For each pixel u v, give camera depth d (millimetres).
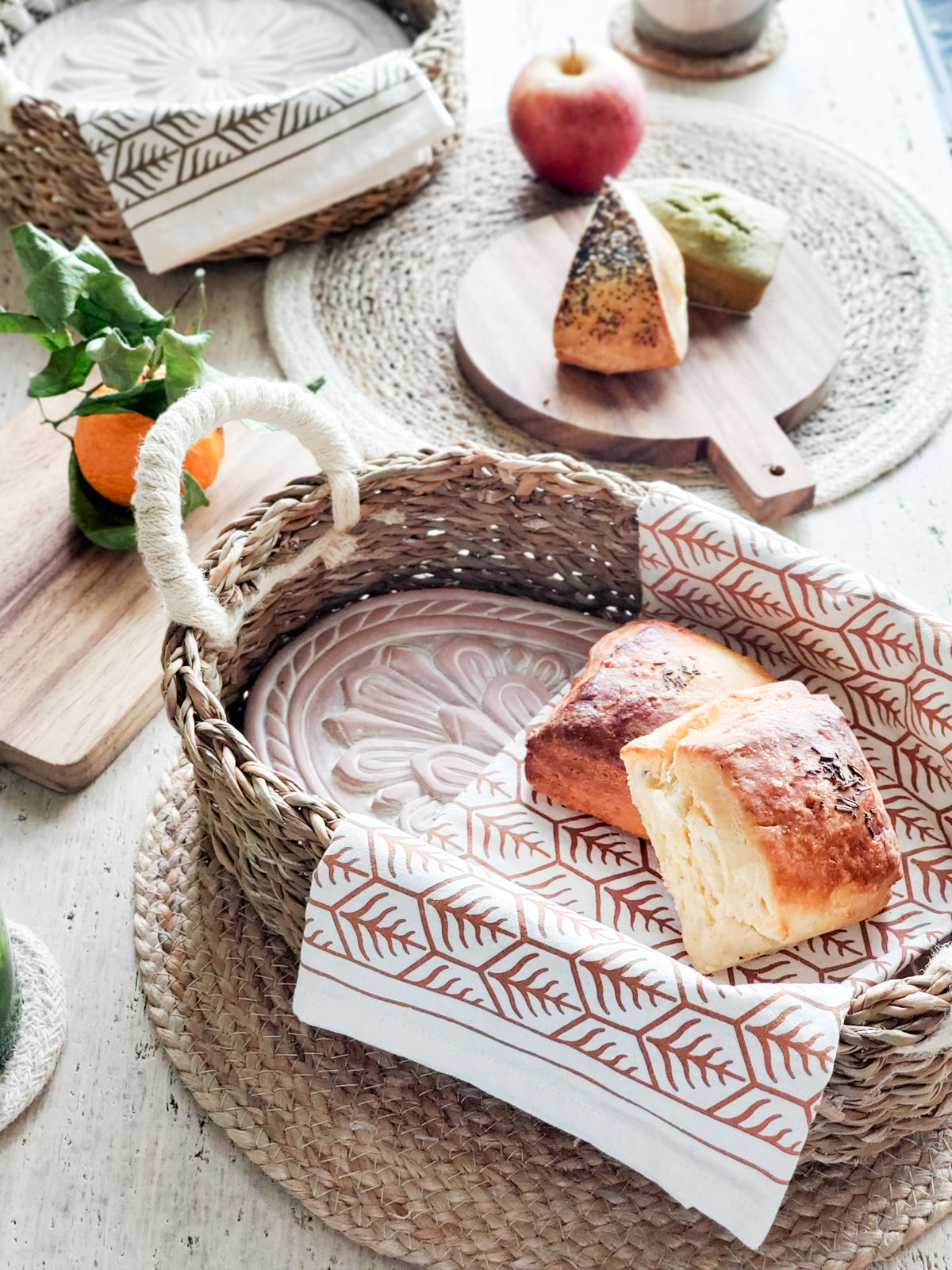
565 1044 391
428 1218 441
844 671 485
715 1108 377
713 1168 388
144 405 538
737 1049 372
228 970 485
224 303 717
